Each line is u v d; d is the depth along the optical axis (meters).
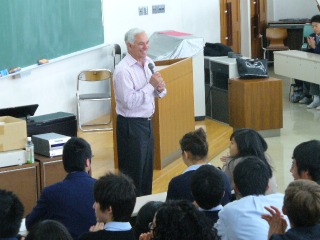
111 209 3.36
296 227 3.09
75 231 4.12
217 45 10.41
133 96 5.98
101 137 9.32
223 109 9.98
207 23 12.83
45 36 8.95
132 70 6.04
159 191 7.32
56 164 5.89
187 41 9.64
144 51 6.02
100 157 8.37
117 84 6.02
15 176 5.74
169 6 11.79
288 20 14.63
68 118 6.33
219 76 9.98
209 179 3.77
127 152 6.16
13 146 5.75
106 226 3.38
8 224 3.08
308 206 3.03
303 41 13.23
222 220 3.73
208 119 10.20
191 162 4.62
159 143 7.80
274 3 15.22
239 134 4.85
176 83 8.15
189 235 2.70
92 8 9.95
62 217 4.13
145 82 6.11
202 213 2.77
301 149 4.05
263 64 9.62
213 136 9.30
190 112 8.61
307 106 11.20
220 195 3.78
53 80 9.36
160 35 10.02
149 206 4.05
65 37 9.38
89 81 9.99
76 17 9.59
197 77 9.87
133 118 6.09
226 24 13.45
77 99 9.62
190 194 4.29
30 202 5.81
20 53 8.50
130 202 3.38
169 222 2.71
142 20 11.26
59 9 9.22
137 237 4.04
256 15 14.51
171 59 8.52
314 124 10.20
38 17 8.80
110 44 10.56
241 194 3.81
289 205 3.08
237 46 13.92
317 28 11.00
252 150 4.79
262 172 3.80
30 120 6.20
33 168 5.79
